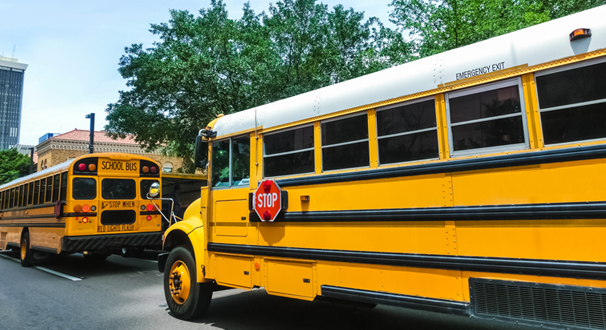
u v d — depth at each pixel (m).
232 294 6.39
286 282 3.84
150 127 15.45
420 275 2.96
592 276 2.28
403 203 3.09
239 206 4.38
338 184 3.52
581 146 2.38
